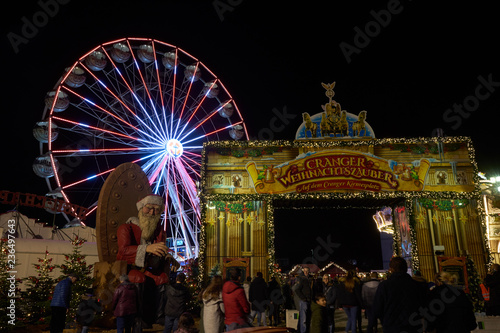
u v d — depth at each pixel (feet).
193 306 54.95
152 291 39.01
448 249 59.16
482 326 32.32
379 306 19.16
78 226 87.92
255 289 41.65
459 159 62.03
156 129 106.83
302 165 61.82
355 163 61.41
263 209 60.85
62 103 91.09
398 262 19.76
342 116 64.18
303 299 32.86
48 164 88.58
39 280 48.88
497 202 82.43
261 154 62.80
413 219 60.08
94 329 39.78
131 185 46.52
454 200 61.00
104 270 40.32
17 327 42.96
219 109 114.93
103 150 97.86
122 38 103.24
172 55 112.27
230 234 59.98
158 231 42.83
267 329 19.79
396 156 62.28
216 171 62.03
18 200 81.35
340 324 48.78
